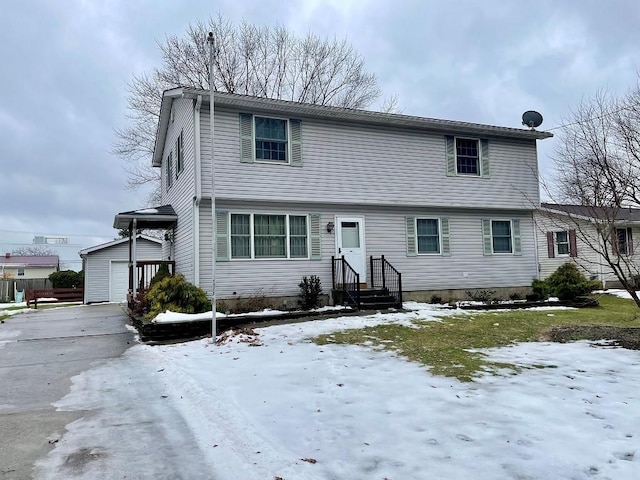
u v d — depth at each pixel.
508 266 16.58
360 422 4.61
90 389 6.34
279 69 26.38
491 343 8.52
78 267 73.50
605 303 15.66
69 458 4.03
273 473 3.56
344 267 13.52
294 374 6.54
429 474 3.47
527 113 17.05
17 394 6.14
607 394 5.32
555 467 3.55
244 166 12.77
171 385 6.38
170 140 16.36
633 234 21.00
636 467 3.53
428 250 15.48
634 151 12.74
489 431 4.28
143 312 13.04
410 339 8.91
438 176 15.49
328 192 13.83
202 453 4.07
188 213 12.96
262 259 12.95
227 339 9.45
